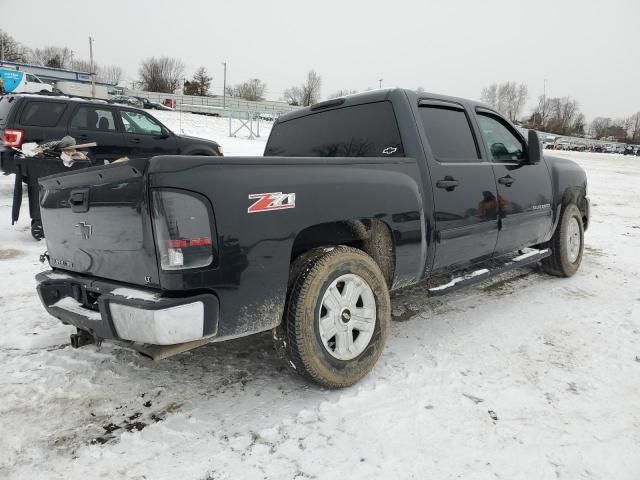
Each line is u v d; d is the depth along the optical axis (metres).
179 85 91.31
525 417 2.46
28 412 2.49
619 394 2.70
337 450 2.20
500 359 3.13
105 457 2.14
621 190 15.06
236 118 38.72
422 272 3.27
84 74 54.25
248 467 2.09
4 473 2.04
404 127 3.29
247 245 2.33
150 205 2.15
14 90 31.45
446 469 2.07
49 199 2.89
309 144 3.92
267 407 2.56
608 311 4.06
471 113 3.93
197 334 2.23
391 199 2.96
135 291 2.33
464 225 3.54
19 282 4.68
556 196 4.74
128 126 9.27
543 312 4.04
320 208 2.60
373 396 2.66
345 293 2.74
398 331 3.62
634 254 6.32
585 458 2.14
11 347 3.27
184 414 2.49
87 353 3.19
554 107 101.62
